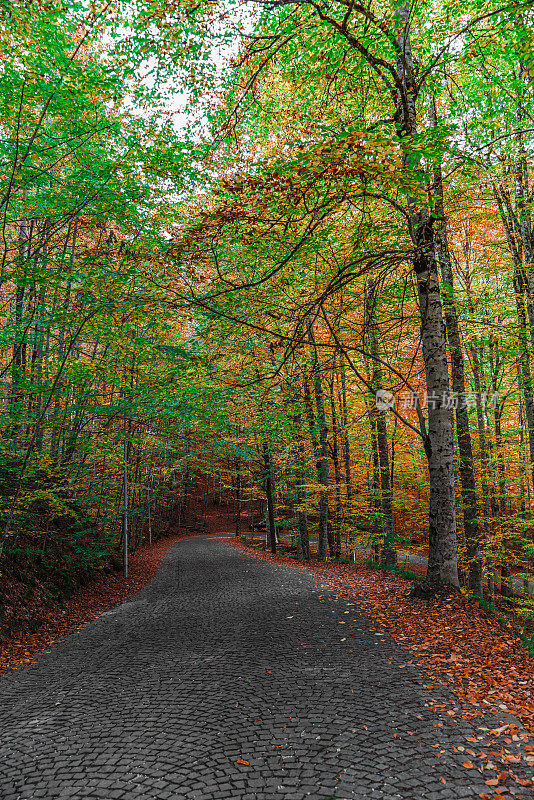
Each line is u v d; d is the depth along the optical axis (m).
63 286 10.28
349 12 7.08
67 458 13.86
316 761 3.65
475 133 9.73
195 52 7.88
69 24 7.59
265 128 10.35
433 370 8.48
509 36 7.93
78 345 13.40
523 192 9.86
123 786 3.46
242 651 6.87
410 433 18.98
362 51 7.75
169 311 9.84
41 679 6.36
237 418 17.50
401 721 4.25
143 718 4.73
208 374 11.99
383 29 7.70
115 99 8.44
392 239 9.75
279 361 13.96
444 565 8.29
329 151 5.08
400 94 8.18
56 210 9.38
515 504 17.34
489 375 13.86
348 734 4.06
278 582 12.93
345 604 9.40
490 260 12.33
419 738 3.93
